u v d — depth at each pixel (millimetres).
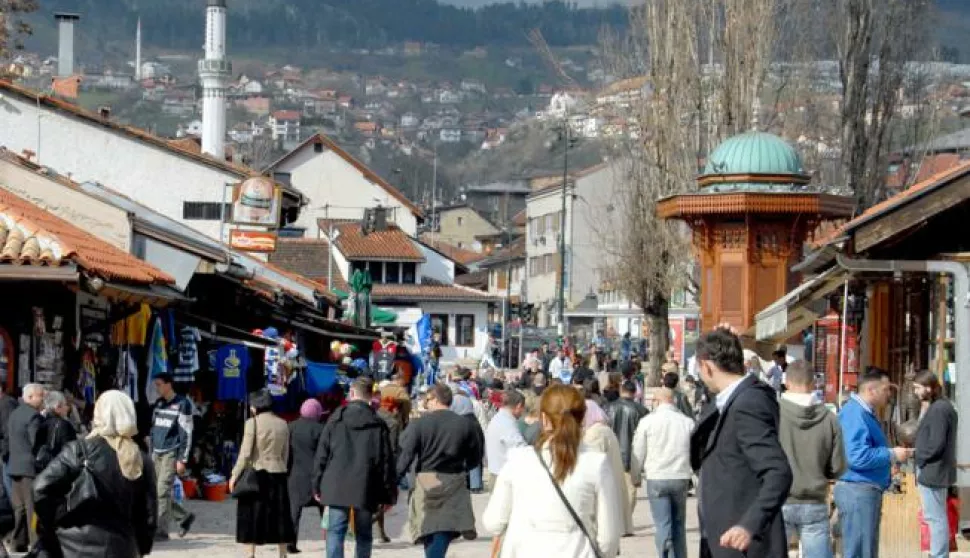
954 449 18312
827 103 57938
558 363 57312
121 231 30250
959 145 67625
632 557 22609
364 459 19141
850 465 16125
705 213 40438
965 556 19734
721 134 59500
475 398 40000
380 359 49656
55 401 21609
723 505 11359
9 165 30484
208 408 33250
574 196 127750
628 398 25828
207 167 58906
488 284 161500
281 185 53062
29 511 21312
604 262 87688
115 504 13219
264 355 37781
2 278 22672
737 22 58812
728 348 11609
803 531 15148
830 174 56406
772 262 40438
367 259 109938
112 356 27656
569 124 106375
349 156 122938
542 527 11461
